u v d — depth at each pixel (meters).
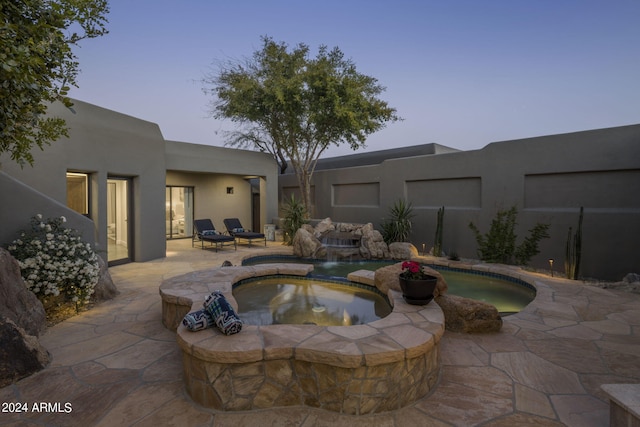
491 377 3.25
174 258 9.74
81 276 5.04
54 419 2.59
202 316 3.18
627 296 5.89
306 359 2.75
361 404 2.68
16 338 3.22
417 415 2.67
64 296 5.10
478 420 2.59
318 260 10.26
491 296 6.63
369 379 2.69
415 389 2.88
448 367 3.45
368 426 2.53
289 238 12.18
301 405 2.80
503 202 9.41
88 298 5.23
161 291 4.67
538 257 8.75
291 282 6.54
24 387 3.02
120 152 8.52
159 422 2.56
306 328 3.26
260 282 6.45
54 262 4.81
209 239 11.01
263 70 13.03
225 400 2.72
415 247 11.38
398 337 3.04
